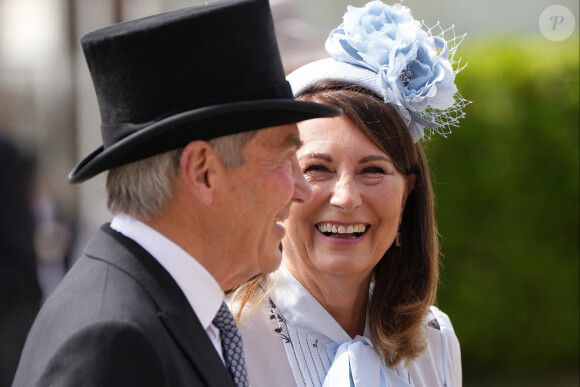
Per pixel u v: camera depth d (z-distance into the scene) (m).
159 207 3.78
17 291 9.61
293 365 5.05
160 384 3.46
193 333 3.75
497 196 13.17
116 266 3.73
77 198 12.70
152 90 3.69
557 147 13.21
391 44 5.08
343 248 5.04
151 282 3.71
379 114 5.01
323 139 4.98
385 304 5.39
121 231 3.88
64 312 3.59
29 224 9.77
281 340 5.11
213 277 3.94
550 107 13.20
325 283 5.18
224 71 3.73
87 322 3.45
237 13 3.75
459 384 5.78
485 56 13.45
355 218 5.00
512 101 13.18
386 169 5.07
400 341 5.35
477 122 13.10
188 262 3.84
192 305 3.86
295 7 8.36
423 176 5.44
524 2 18.92
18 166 9.78
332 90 5.07
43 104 13.04
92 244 3.90
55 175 12.53
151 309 3.64
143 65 3.69
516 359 13.66
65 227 11.27
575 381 13.43
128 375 3.38
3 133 9.91
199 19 3.68
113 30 3.76
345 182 4.96
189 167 3.75
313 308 5.16
